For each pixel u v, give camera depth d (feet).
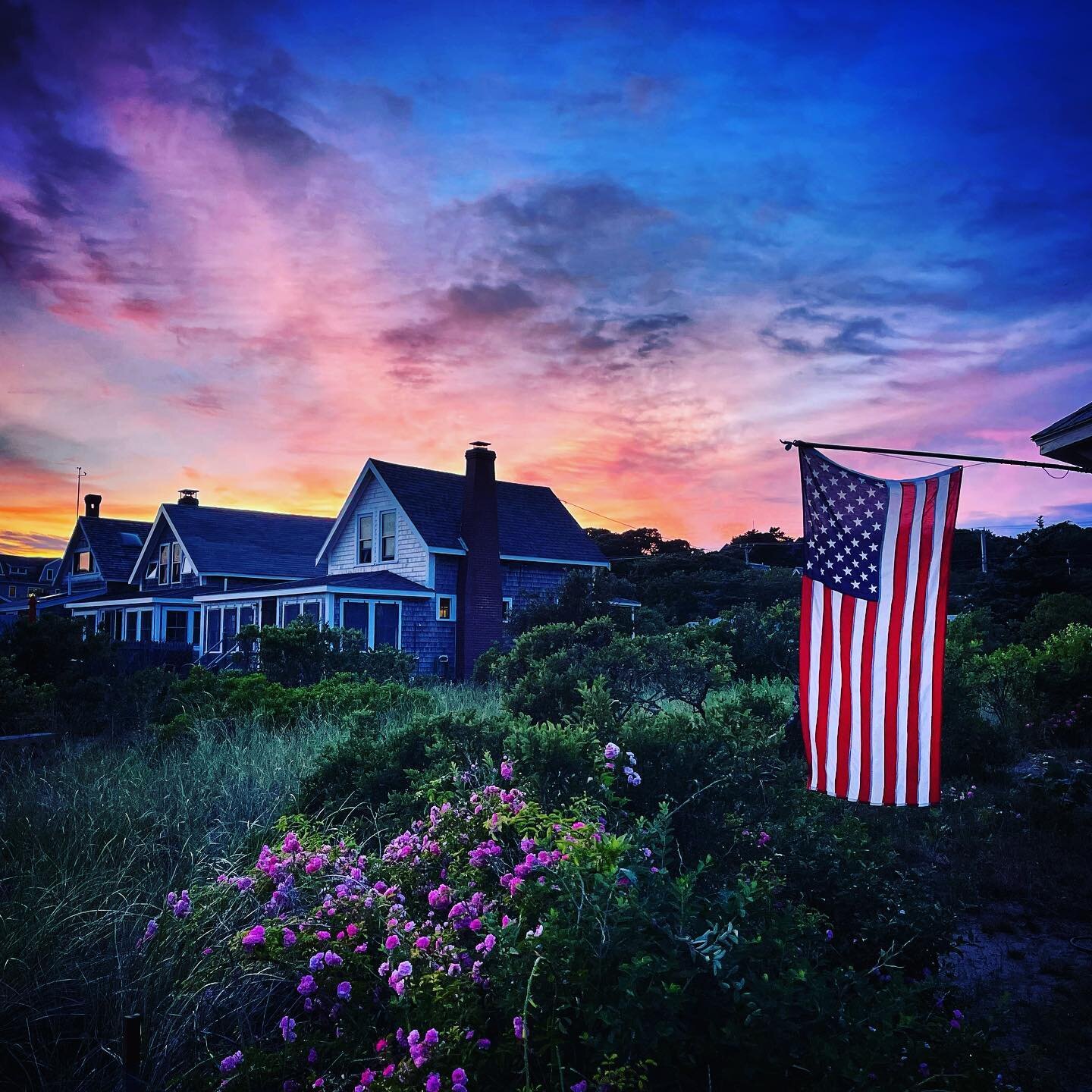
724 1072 8.63
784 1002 8.36
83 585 138.92
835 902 14.49
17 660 46.55
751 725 18.56
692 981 8.95
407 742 19.77
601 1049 7.91
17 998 11.22
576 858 10.28
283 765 24.44
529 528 100.48
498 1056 8.66
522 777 15.75
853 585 17.70
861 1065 8.30
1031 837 23.48
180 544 118.52
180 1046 10.53
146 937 11.75
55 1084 10.28
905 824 24.41
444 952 9.73
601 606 78.69
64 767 25.32
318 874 12.03
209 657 91.97
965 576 130.72
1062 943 17.16
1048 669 40.86
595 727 18.21
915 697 16.97
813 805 17.92
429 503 92.89
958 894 19.06
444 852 12.60
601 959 8.51
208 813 20.12
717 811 16.08
